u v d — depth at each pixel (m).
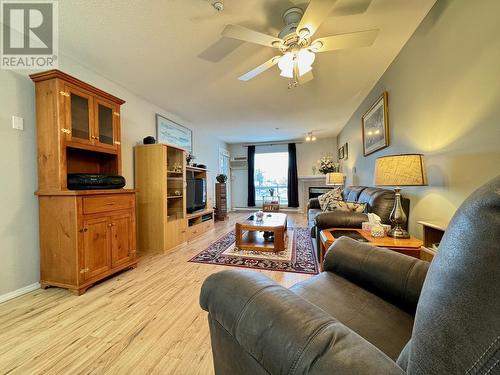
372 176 3.38
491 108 1.29
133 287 2.09
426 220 1.94
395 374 0.43
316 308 0.63
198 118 4.64
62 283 1.99
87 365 1.20
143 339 1.40
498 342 0.33
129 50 2.26
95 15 1.79
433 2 1.72
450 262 0.42
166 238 3.13
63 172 2.00
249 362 0.67
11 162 1.93
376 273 1.11
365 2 1.68
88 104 2.23
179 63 2.52
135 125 3.35
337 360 0.47
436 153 1.80
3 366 1.19
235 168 7.73
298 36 1.65
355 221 2.28
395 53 2.39
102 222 2.18
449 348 0.38
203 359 1.24
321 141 7.05
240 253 3.02
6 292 1.88
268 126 5.39
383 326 0.87
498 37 1.24
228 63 2.53
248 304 0.66
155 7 1.71
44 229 2.04
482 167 1.37
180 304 1.80
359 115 4.00
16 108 1.96
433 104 1.82
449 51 1.62
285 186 7.43
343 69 2.71
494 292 0.35
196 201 4.20
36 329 1.49
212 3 1.66
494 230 0.37
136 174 3.25
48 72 1.94
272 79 2.95
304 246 3.34
